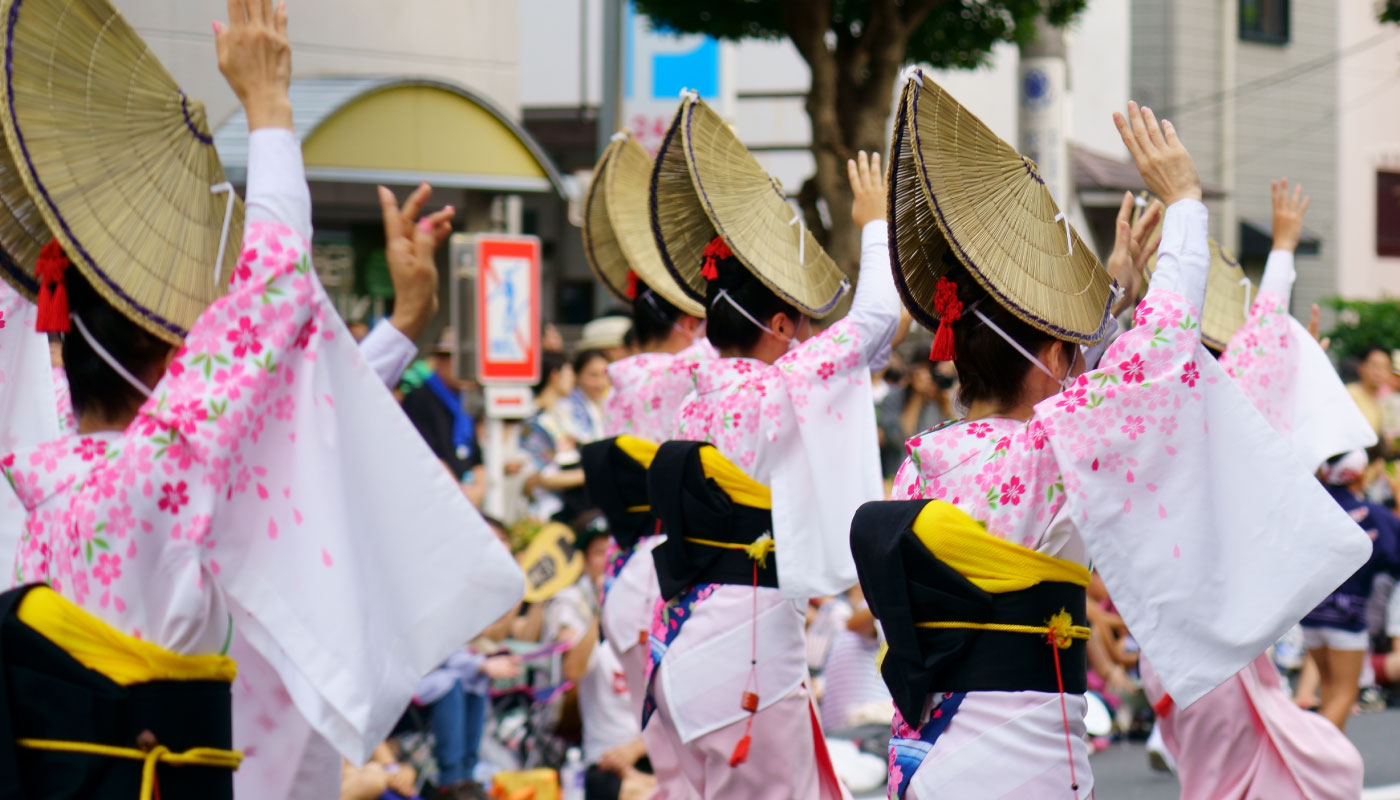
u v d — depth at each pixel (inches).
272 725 187.2
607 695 365.4
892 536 179.8
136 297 161.3
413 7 690.2
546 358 534.9
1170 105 1151.6
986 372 187.0
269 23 169.6
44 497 163.8
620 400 321.4
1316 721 277.0
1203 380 181.3
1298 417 280.8
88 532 156.2
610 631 302.0
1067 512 177.3
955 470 185.3
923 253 191.6
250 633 167.0
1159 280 184.1
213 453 157.2
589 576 390.3
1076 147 1071.6
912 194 186.2
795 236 275.6
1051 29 754.8
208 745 162.2
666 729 264.7
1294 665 522.0
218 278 172.1
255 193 165.5
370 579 169.8
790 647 256.7
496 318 447.8
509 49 730.8
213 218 173.3
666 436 315.3
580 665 366.3
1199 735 277.0
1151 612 176.4
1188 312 178.9
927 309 195.0
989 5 655.1
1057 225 189.3
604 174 343.9
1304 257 1251.2
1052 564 178.2
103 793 154.3
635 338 339.3
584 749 366.6
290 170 167.3
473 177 645.3
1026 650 177.3
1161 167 191.6
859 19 633.0
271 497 164.7
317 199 691.4
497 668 352.8
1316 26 1240.2
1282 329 280.8
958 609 177.9
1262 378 279.3
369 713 165.2
